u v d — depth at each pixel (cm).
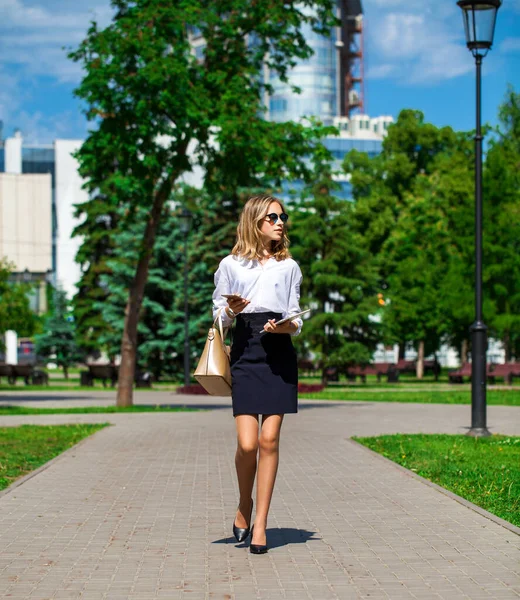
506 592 520
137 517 759
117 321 4372
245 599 507
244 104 2172
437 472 1009
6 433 1544
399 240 5628
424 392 3306
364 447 1284
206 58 2320
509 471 1016
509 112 5500
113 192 2325
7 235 10638
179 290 4291
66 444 1359
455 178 5697
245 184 2367
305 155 2295
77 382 5094
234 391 632
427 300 4869
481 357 1443
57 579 554
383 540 664
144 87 2128
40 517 759
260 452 632
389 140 7019
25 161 11575
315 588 530
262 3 2278
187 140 2247
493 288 4209
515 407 2297
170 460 1154
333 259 4334
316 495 869
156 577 558
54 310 5494
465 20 1459
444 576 558
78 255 5344
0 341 4081
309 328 4222
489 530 700
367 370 4722
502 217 4169
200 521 741
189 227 3531
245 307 631
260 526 624
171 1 2150
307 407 2372
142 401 2806
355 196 6944
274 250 654
